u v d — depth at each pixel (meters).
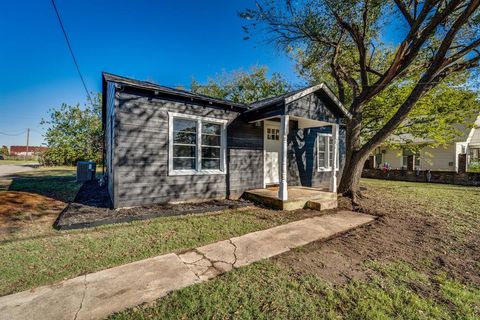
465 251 3.72
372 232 4.65
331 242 4.07
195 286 2.53
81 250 3.44
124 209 5.52
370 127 11.89
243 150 7.82
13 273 2.75
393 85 10.51
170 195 6.33
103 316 2.03
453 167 15.60
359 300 2.36
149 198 5.99
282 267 3.05
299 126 9.58
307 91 6.73
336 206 6.98
